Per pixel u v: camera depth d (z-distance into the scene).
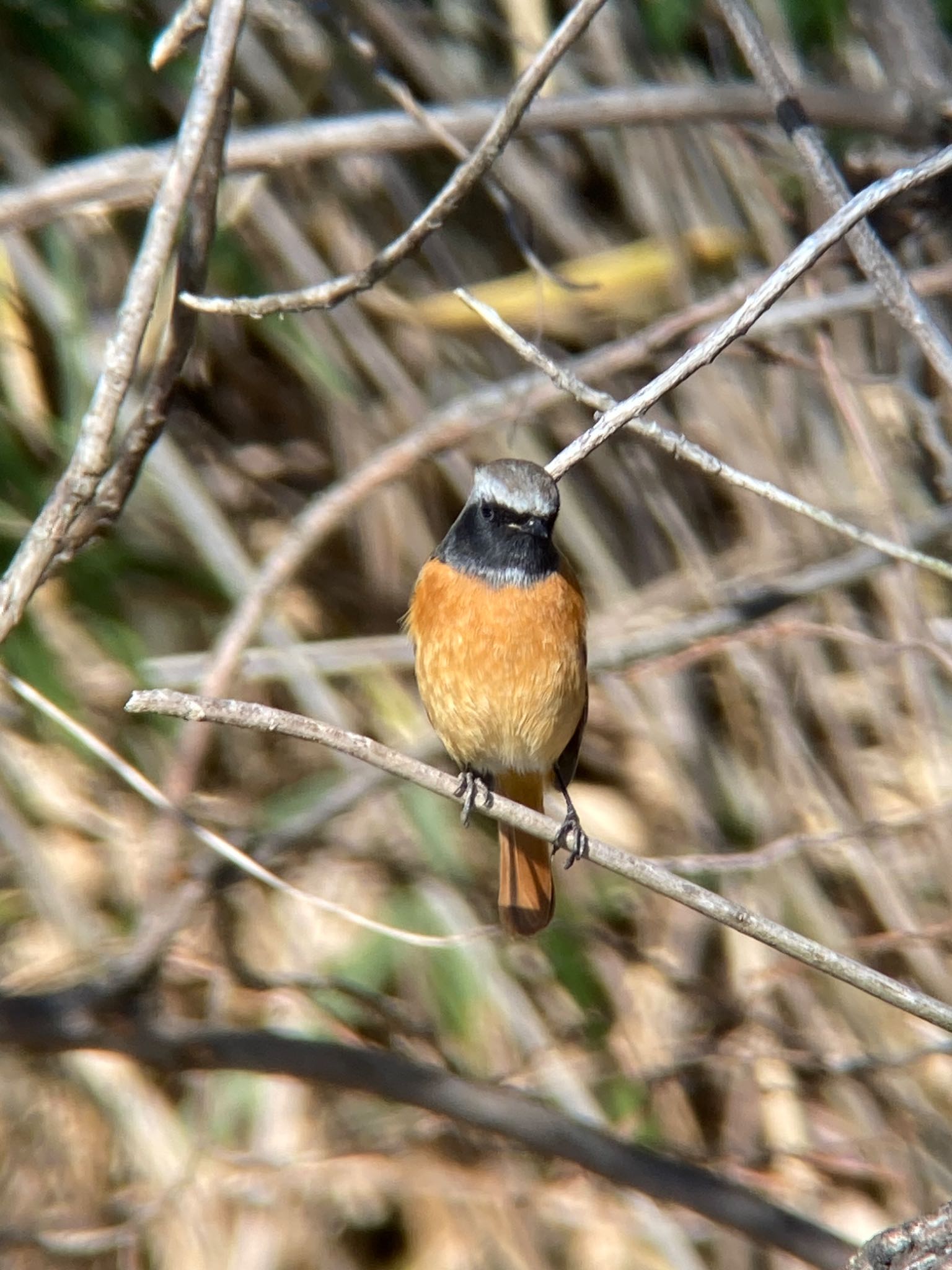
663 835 12.56
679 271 12.05
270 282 12.62
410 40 12.52
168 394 7.86
